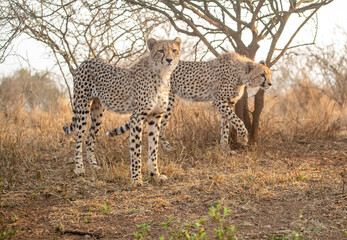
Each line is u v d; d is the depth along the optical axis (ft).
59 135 24.34
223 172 17.40
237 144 22.94
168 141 23.32
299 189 14.56
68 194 15.16
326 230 11.41
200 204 13.83
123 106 17.69
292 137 23.85
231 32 22.79
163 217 12.88
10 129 23.50
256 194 14.24
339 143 23.07
